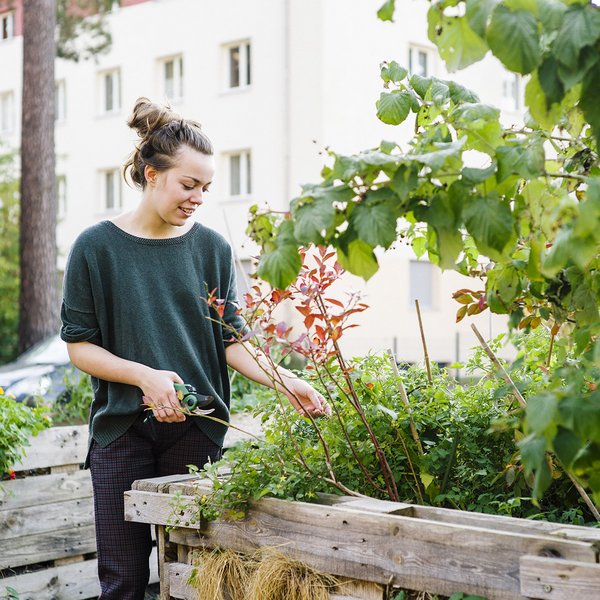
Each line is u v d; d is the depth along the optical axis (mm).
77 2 21172
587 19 1582
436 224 1814
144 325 2846
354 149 18312
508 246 1917
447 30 1803
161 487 2688
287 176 18453
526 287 2301
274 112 18703
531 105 1753
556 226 1697
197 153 2801
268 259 1879
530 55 1601
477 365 3090
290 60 18375
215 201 19719
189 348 2914
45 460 4164
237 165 19719
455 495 2744
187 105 20406
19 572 4039
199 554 2592
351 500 2482
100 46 21250
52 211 16641
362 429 2848
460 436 2885
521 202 1938
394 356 2975
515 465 2705
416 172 1768
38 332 16406
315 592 2256
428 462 2770
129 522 2822
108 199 22406
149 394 2691
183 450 2926
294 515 2357
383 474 2820
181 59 20891
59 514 4133
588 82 1686
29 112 16422
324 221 1766
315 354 2582
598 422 1607
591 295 2113
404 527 2125
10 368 7523
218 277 3025
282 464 2555
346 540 2238
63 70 23031
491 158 1951
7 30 24906
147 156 2820
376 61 18656
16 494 3986
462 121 2018
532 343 3023
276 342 2551
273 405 2916
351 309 2535
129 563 2826
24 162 16484
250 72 19453
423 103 2508
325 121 17859
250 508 2455
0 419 3906
